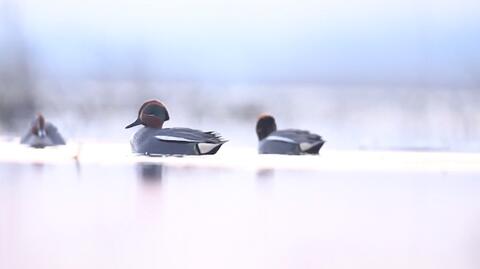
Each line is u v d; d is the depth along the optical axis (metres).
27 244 9.98
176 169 18.53
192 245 10.12
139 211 12.68
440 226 11.80
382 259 9.51
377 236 10.97
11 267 8.78
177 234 10.83
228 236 10.78
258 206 13.47
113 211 12.63
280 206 13.49
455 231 11.43
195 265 9.06
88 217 12.04
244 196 14.58
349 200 14.31
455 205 13.87
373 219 12.38
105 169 18.27
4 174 17.23
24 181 16.14
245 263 9.19
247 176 17.50
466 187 16.19
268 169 18.78
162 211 12.76
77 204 13.32
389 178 17.48
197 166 19.12
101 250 9.72
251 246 10.15
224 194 14.78
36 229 10.99
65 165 19.11
